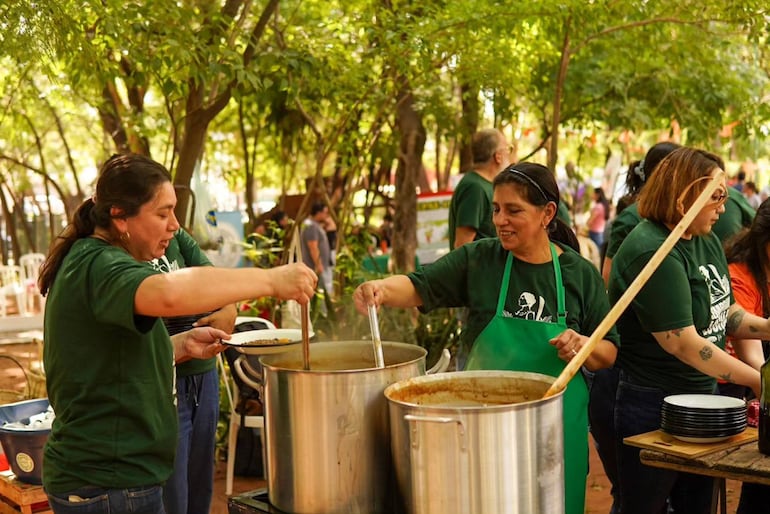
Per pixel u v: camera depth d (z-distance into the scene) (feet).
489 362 8.44
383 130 25.72
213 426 10.77
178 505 10.14
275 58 17.66
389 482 7.18
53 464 7.28
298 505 7.09
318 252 27.17
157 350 7.39
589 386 11.86
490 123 29.53
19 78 20.76
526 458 6.48
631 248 9.29
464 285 9.02
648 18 20.18
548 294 8.63
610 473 11.36
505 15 18.21
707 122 24.09
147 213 7.19
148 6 15.56
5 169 41.75
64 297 7.02
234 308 10.89
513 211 8.43
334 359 8.33
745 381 8.84
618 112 23.73
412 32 17.88
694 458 8.00
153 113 28.19
